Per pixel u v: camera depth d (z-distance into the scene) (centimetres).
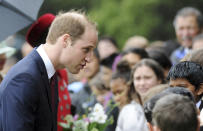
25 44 2384
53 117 991
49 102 973
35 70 952
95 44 985
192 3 4716
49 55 977
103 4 4856
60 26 973
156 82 1366
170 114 735
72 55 971
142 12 4794
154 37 4809
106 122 1217
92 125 1195
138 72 1373
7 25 1123
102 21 4759
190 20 1972
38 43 1229
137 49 1611
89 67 1945
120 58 1653
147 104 849
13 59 2498
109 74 1748
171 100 749
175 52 2014
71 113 1342
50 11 5050
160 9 4812
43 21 1219
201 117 960
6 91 938
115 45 2409
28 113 928
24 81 934
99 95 1730
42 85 956
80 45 970
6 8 1112
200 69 991
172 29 4806
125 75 1457
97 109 1216
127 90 1415
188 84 984
